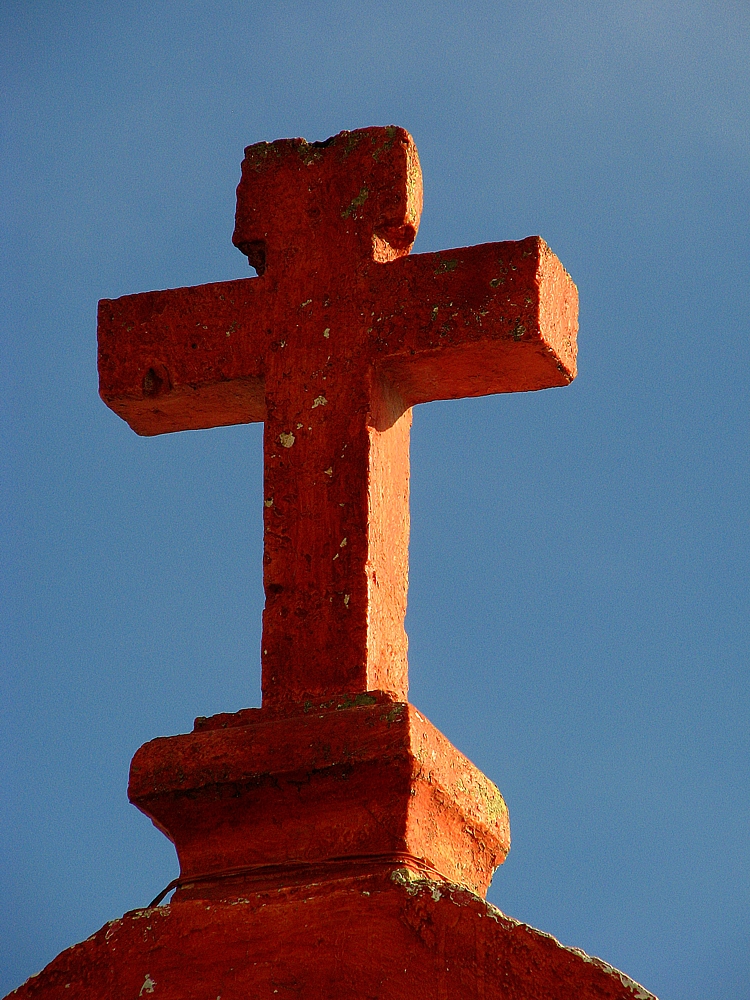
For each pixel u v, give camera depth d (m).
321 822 7.23
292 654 7.74
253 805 7.30
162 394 8.42
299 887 7.02
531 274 7.98
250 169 8.49
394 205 8.23
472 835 7.59
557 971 6.60
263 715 7.53
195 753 7.35
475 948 6.71
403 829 7.11
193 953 7.04
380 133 8.36
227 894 7.23
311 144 8.45
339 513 7.88
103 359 8.51
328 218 8.32
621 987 6.53
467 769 7.57
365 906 6.89
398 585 8.08
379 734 7.12
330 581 7.80
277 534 7.93
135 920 7.16
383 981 6.77
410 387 8.27
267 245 8.38
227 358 8.30
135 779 7.40
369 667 7.68
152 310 8.49
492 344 7.95
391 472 8.12
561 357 8.12
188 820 7.39
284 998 6.86
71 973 7.17
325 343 8.13
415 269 8.11
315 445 8.00
